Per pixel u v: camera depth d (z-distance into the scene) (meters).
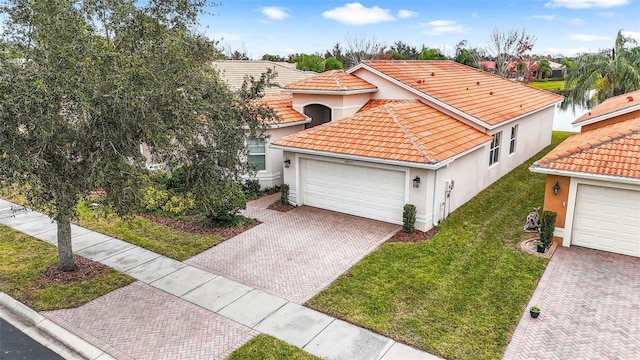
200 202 10.91
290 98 22.94
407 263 12.03
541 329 9.08
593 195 12.65
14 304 10.27
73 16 8.61
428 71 23.56
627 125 15.88
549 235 12.79
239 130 10.62
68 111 8.12
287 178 17.09
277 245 13.41
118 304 10.22
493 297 10.30
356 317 9.53
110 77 8.32
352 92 19.52
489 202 17.22
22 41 8.86
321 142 16.02
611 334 8.89
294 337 8.88
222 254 12.86
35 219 16.02
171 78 9.16
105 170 8.40
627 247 12.51
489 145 18.44
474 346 8.54
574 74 36.91
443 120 17.83
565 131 33.66
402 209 14.73
